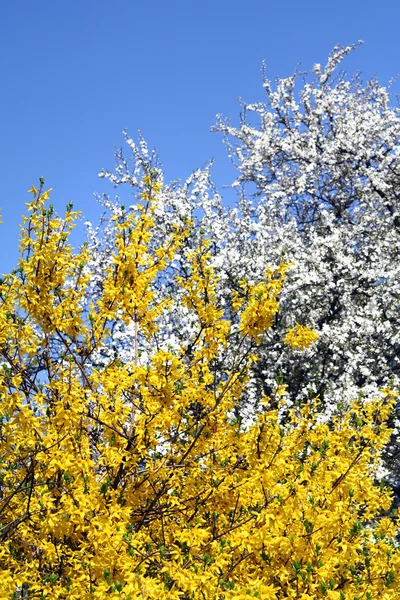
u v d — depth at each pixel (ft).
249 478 14.15
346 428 16.53
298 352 35.63
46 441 13.83
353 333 38.45
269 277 15.52
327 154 42.96
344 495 15.01
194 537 11.87
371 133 43.62
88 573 12.85
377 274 38.81
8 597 11.95
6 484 16.07
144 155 45.21
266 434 14.32
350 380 34.40
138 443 15.17
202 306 16.16
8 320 16.02
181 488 16.24
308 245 43.04
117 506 12.81
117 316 17.03
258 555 13.89
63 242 16.12
